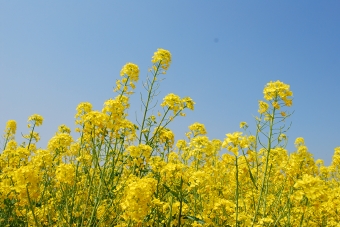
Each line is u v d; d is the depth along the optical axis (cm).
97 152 94
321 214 102
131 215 79
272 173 103
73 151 113
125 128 106
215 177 109
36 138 143
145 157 102
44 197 99
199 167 111
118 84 110
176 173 89
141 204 79
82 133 103
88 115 95
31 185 82
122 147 106
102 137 93
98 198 88
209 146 108
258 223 91
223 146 87
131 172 104
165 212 94
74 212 94
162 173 95
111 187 97
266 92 94
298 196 80
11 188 81
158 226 93
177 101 116
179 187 88
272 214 100
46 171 100
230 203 95
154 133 116
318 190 79
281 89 93
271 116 92
